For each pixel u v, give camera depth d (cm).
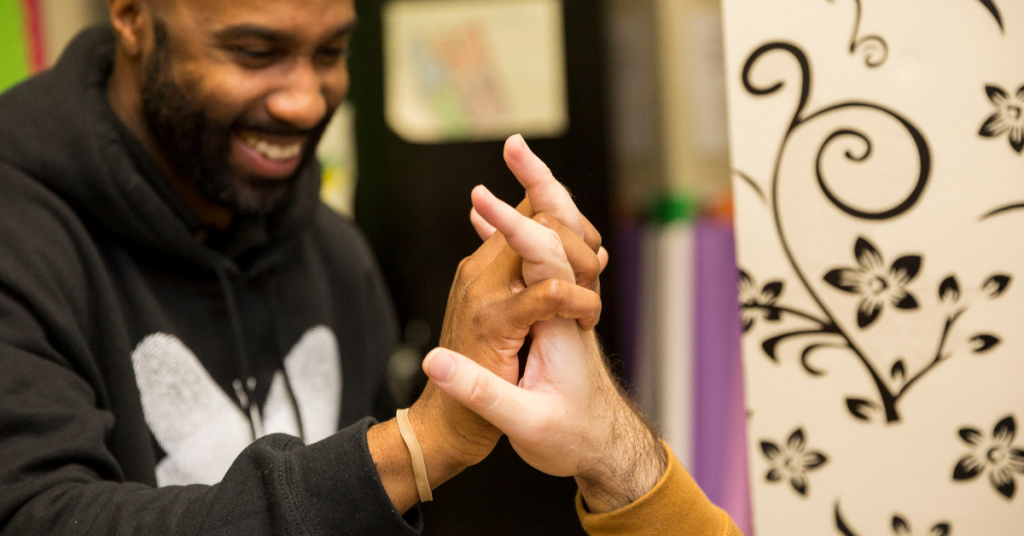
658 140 227
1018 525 73
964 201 73
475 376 58
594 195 205
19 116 94
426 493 63
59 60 100
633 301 221
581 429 63
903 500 75
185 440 99
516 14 204
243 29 88
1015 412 73
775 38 76
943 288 74
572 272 61
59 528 67
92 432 77
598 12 203
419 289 211
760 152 76
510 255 64
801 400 77
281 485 61
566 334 63
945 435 74
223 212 108
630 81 227
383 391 134
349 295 127
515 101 206
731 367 207
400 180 210
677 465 69
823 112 75
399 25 207
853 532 76
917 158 74
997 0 72
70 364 85
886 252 75
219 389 103
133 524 65
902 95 74
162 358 98
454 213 210
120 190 94
